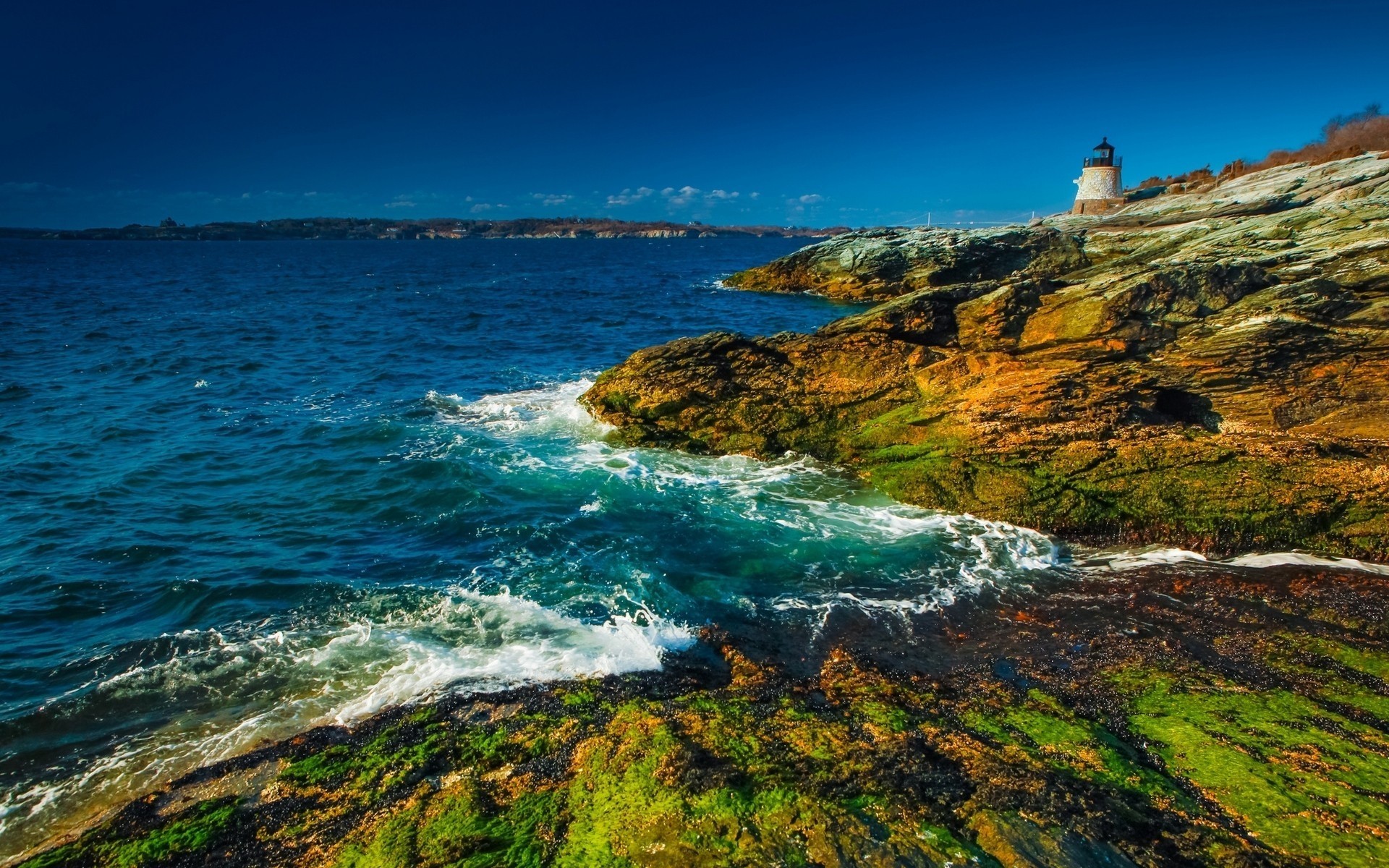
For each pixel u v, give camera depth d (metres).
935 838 6.85
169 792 8.42
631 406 21.38
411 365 31.59
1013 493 16.16
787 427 19.92
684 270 101.06
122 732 9.55
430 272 96.56
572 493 17.47
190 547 14.84
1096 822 7.17
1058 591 13.23
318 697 10.14
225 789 8.41
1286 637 11.54
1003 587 13.36
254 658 11.09
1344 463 15.63
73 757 9.12
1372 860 6.92
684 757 8.06
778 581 13.59
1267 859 6.93
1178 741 8.88
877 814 7.18
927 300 24.50
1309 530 14.66
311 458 19.72
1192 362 18.98
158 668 10.84
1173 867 6.73
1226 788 7.97
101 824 7.98
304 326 43.19
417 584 13.36
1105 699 9.96
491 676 10.52
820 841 6.77
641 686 10.24
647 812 7.27
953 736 8.75
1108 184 67.00
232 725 9.62
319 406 24.81
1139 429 16.92
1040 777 7.88
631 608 12.56
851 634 11.81
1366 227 22.92
